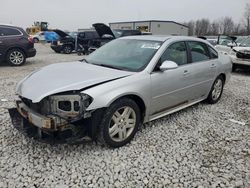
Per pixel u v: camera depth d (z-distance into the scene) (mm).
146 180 2898
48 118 3023
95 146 3537
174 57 4293
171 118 4715
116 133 3477
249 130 4332
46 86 3227
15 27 10469
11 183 2758
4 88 6445
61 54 17047
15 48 10398
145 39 4457
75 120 3102
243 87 7574
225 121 4691
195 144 3762
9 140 3639
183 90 4473
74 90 3102
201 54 5016
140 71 3744
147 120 3971
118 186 2783
